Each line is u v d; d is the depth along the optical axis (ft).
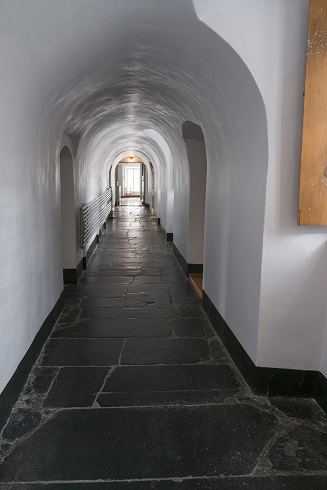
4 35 8.96
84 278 26.09
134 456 9.53
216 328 17.26
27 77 10.93
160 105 22.79
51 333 16.94
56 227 18.20
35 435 10.24
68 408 11.47
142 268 28.99
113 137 40.86
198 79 14.30
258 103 11.15
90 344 15.92
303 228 11.42
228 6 10.26
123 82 18.63
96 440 10.09
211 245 18.42
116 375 13.46
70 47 11.66
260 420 11.05
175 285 24.61
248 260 12.85
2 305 10.36
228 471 9.09
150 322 18.39
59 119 16.76
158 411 11.40
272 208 11.37
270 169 11.17
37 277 14.39
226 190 15.56
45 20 9.73
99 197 41.50
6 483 8.64
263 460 9.46
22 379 12.44
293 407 11.73
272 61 10.62
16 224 11.54
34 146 13.56
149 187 78.18
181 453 9.66
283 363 12.14
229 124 14.21
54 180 17.63
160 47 13.30
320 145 10.53
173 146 30.55
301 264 11.60
